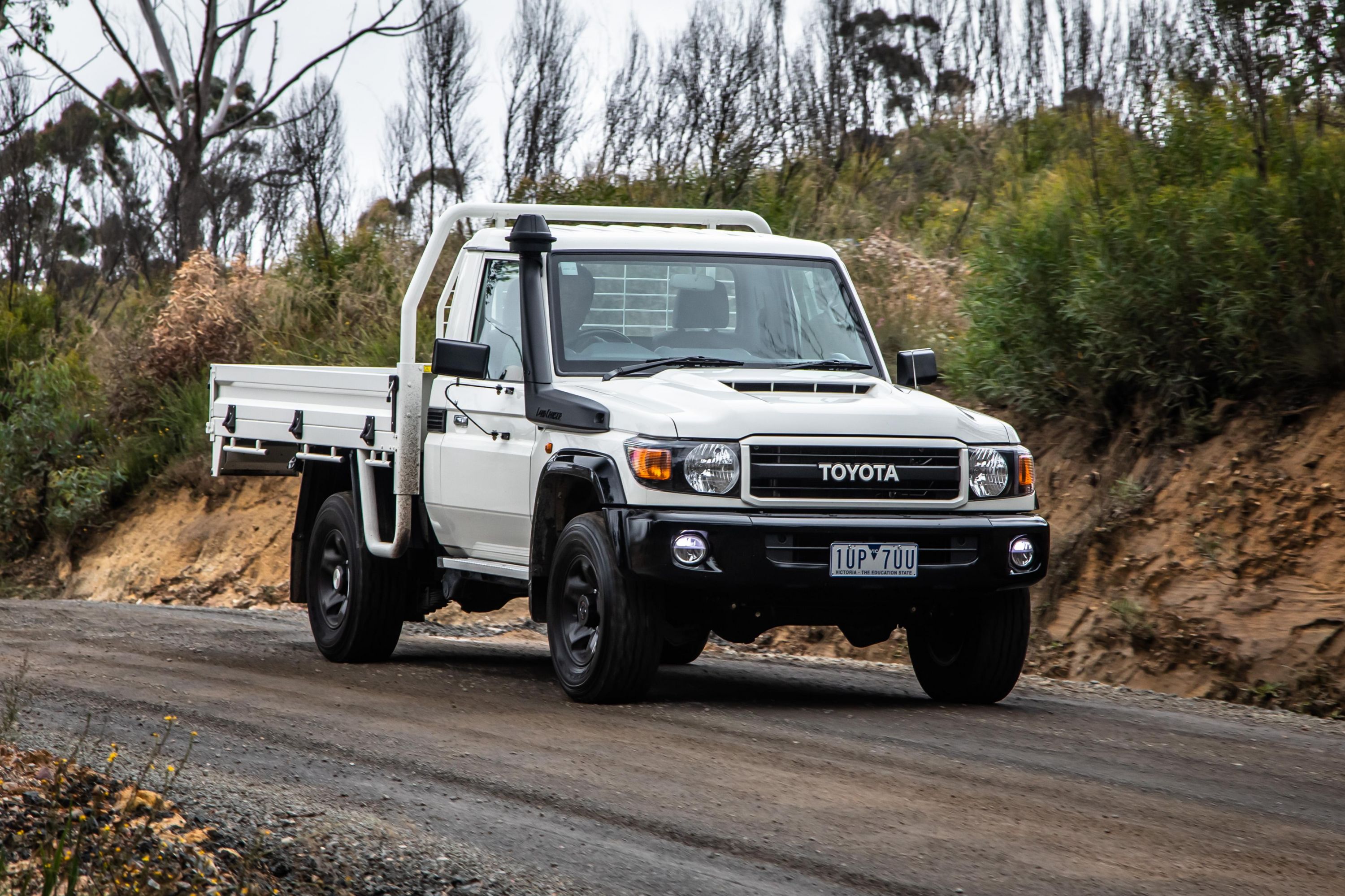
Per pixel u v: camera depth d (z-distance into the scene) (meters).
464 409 11.18
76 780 7.05
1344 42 14.29
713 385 9.75
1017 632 9.88
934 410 9.63
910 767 7.86
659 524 9.02
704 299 10.77
